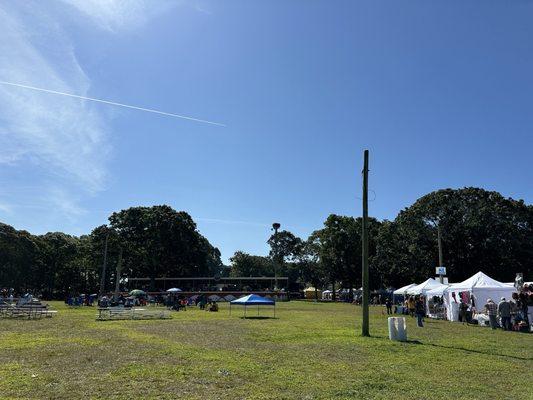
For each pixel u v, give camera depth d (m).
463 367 12.68
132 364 12.30
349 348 15.97
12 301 48.44
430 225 62.34
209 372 11.31
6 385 9.55
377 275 83.19
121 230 84.81
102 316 33.16
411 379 10.91
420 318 26.72
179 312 42.22
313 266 100.44
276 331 22.20
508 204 60.50
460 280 60.41
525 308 24.20
